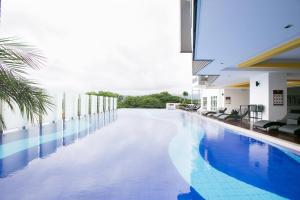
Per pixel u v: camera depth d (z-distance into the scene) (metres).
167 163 5.88
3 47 2.69
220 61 10.29
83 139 9.09
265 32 6.23
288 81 17.23
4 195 3.93
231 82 19.17
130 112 27.47
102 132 10.96
